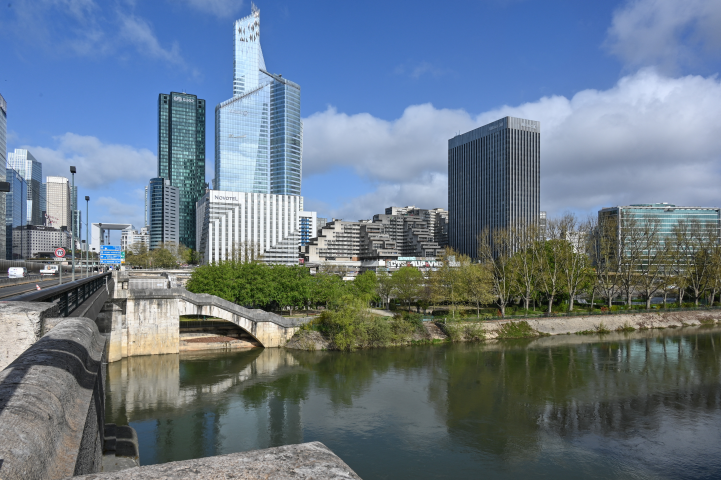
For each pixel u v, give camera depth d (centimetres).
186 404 5306
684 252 12238
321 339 8269
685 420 4697
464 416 4859
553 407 5106
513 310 10525
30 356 991
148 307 7669
